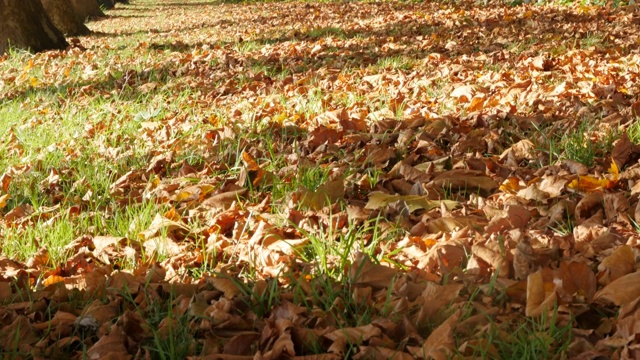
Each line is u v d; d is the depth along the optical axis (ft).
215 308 4.09
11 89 13.56
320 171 6.73
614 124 7.39
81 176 7.43
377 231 5.28
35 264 5.25
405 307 3.96
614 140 6.95
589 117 7.75
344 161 6.97
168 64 14.71
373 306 4.08
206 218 5.92
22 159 8.51
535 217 5.42
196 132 8.95
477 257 4.43
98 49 19.22
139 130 9.53
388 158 6.95
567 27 15.88
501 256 4.36
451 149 7.12
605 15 17.39
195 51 16.22
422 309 3.87
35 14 18.67
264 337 3.82
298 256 4.87
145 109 10.53
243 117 9.56
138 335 4.06
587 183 5.73
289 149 7.66
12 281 4.90
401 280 4.28
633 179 5.88
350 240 5.09
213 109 10.29
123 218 6.07
